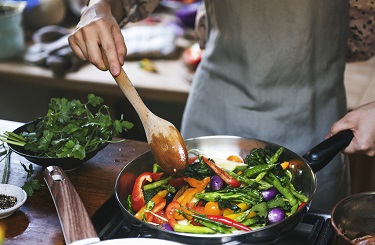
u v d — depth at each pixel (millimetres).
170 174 1169
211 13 1669
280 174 1184
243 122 1650
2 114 2863
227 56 1644
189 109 1771
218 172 1173
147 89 2398
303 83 1603
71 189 1104
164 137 1147
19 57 2697
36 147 1301
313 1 1524
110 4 1504
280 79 1597
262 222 1084
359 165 2201
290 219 975
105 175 1317
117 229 1115
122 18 1629
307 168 1139
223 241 944
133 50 2664
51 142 1317
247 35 1574
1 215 1121
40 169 1344
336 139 1195
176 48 2715
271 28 1554
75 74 2529
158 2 1664
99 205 1192
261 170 1174
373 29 1699
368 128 1239
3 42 2643
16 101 2844
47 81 2535
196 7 2977
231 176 1182
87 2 1536
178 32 2947
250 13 1554
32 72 2557
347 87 2350
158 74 2531
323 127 1654
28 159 1284
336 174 1654
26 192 1208
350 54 1781
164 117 2734
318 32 1568
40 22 2992
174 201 1118
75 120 1367
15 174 1321
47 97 2816
